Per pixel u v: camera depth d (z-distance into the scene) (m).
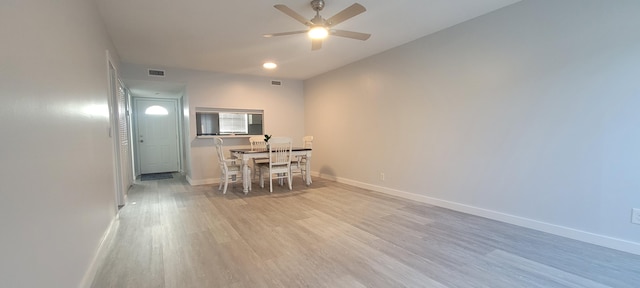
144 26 3.26
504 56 3.01
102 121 2.68
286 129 6.45
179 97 6.94
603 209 2.44
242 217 3.34
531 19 2.80
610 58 2.37
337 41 3.92
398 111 4.25
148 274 2.04
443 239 2.63
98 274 2.04
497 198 3.14
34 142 1.20
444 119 3.62
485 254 2.31
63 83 1.60
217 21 3.17
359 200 4.10
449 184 3.62
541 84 2.76
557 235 2.69
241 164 5.06
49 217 1.31
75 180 1.70
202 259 2.27
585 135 2.52
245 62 4.93
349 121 5.26
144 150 6.86
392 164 4.41
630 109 2.29
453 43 3.47
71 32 1.81
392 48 4.28
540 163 2.80
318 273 2.04
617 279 1.91
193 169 5.46
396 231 2.85
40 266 1.21
